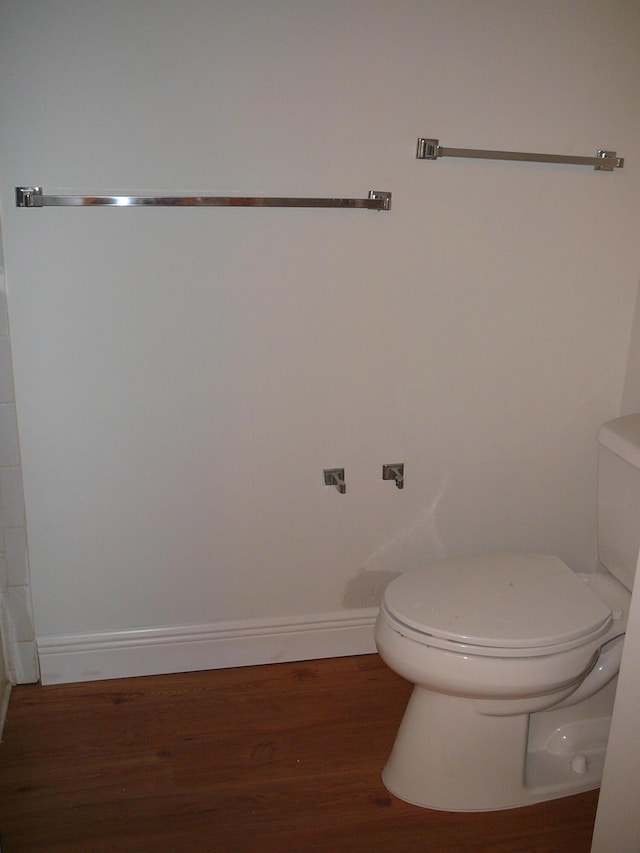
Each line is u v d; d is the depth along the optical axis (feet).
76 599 6.49
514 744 5.31
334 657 7.11
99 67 5.33
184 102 5.52
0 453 5.99
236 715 6.26
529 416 6.89
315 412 6.44
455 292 6.40
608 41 6.08
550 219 6.40
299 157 5.82
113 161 5.55
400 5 5.63
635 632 3.99
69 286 5.75
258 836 5.10
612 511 5.96
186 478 6.37
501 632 4.87
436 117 5.96
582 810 5.43
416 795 5.41
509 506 7.13
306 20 5.53
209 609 6.76
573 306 6.68
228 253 5.91
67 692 6.54
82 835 5.07
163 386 6.11
